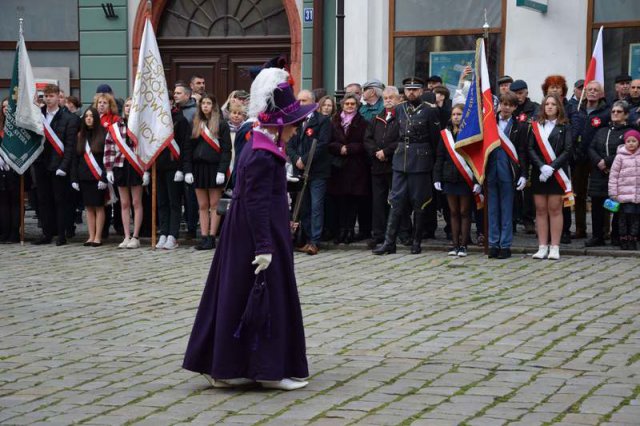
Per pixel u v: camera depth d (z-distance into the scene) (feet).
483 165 37.37
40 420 18.62
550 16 50.88
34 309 29.94
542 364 22.40
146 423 18.37
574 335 25.39
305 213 40.93
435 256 39.11
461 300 30.37
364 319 27.78
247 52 57.31
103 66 58.49
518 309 28.81
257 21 57.16
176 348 24.72
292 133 21.03
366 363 22.72
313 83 55.67
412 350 23.97
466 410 18.80
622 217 38.70
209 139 40.96
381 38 53.88
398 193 39.52
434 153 39.40
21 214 44.83
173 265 38.19
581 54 50.72
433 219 43.27
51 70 58.95
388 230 39.86
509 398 19.63
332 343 24.86
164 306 30.17
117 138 42.42
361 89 45.91
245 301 20.45
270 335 20.36
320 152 40.45
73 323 27.86
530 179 38.27
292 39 56.03
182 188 43.24
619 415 18.34
